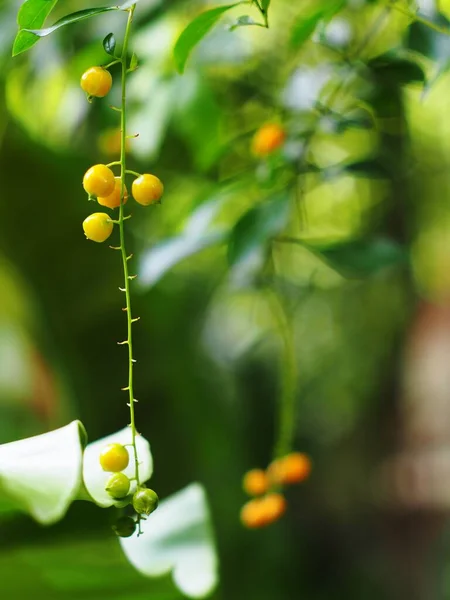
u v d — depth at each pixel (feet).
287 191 2.16
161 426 3.51
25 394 4.61
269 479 2.19
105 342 3.29
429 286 7.32
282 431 2.32
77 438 1.62
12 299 3.96
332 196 4.96
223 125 2.68
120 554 1.81
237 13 2.77
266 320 4.79
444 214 5.86
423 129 4.57
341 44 2.20
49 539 1.77
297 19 2.28
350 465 6.64
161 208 3.44
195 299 4.54
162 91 2.45
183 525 1.96
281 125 2.27
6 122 2.89
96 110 2.57
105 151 2.66
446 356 7.04
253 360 6.06
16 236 3.05
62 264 3.12
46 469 1.59
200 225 2.19
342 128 2.19
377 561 6.16
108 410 3.38
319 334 6.43
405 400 6.75
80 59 2.35
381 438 6.74
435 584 5.82
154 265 2.15
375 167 2.24
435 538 6.14
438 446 6.76
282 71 2.67
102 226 1.70
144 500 1.66
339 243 2.17
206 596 1.86
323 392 6.60
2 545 1.77
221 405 4.13
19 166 2.93
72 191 3.06
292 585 5.44
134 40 2.33
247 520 2.16
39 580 1.81
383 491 6.54
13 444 1.64
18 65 2.57
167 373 3.47
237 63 2.45
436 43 1.97
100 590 1.83
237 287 2.39
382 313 6.21
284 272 3.28
